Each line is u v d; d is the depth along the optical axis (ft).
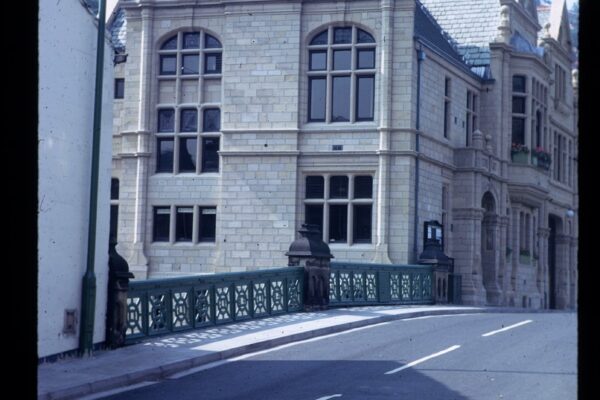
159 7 116.67
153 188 115.03
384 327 69.77
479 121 129.80
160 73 116.98
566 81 156.15
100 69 50.34
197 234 113.09
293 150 109.70
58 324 46.98
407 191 106.22
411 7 108.17
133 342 54.60
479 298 118.93
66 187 47.52
